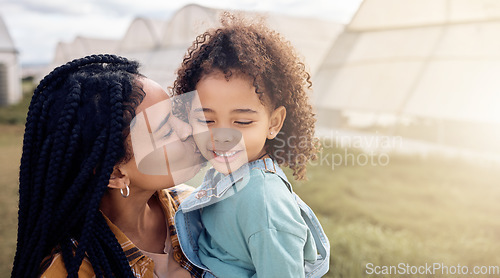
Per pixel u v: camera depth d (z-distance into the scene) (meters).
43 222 1.02
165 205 1.30
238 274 1.16
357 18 10.38
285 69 1.25
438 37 9.13
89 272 1.04
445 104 8.62
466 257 3.72
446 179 6.23
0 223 4.69
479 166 6.83
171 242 1.26
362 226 4.41
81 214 1.03
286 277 1.08
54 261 1.02
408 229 4.41
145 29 12.45
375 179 6.17
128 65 1.15
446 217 4.69
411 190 5.62
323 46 12.49
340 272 3.43
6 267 3.62
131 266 1.11
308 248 1.23
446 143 8.49
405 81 9.48
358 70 10.42
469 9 8.37
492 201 5.21
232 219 1.16
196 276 1.25
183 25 9.91
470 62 8.59
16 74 18.16
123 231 1.17
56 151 1.00
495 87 8.13
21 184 1.07
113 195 1.13
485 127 8.34
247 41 1.18
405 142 8.26
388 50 9.94
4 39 18.11
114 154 1.00
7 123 11.92
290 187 1.26
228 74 1.13
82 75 1.06
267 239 1.09
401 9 9.39
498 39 8.24
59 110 1.02
